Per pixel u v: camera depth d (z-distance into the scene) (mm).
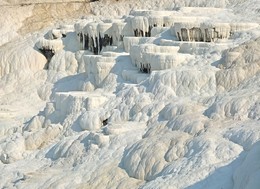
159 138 29125
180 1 51688
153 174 27406
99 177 28781
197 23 39125
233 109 29094
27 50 51594
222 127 27938
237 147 25859
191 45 37844
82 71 47938
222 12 44625
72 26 52125
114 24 45281
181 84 33938
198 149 26797
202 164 25719
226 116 29172
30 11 58250
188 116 30031
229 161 25188
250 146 25484
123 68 39688
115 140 31266
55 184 29219
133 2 55750
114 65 40188
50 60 50938
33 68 50875
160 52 38375
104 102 36094
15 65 51031
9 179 31891
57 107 38312
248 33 37344
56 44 50281
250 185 21859
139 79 36812
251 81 31828
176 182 25109
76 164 31266
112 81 39156
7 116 42781
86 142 32688
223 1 48000
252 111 28453
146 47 38531
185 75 33969
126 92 35750
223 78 33062
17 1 59844
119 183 27812
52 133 35938
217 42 38125
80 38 49094
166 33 41438
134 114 33719
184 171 25781
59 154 33250
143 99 34250
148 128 31641
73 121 35875
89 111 35156
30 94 47625
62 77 48031
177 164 26469
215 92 32844
